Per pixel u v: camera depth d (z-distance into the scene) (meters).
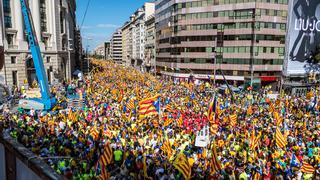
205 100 36.22
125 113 27.31
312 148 18.45
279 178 13.96
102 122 23.61
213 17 73.12
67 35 71.12
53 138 18.55
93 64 144.38
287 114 29.55
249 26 68.62
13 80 50.47
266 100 38.31
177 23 80.25
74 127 22.22
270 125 24.48
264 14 67.81
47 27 60.34
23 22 51.81
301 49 53.78
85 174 12.30
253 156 16.66
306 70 54.84
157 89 45.41
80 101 37.88
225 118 25.84
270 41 69.25
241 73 70.88
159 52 99.75
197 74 77.56
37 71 32.19
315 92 47.50
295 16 52.12
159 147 17.50
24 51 51.69
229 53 71.75
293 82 58.34
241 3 68.75
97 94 39.41
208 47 74.81
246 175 13.95
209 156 16.25
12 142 5.57
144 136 19.77
